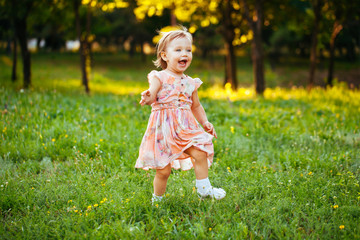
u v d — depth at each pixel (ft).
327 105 27.12
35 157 13.64
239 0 44.06
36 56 136.98
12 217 8.79
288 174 11.39
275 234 7.98
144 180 11.11
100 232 7.95
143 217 8.85
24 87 38.63
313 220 8.49
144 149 9.12
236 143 15.35
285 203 9.20
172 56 9.13
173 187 10.45
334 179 11.00
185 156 9.30
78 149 14.01
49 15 46.39
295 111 24.47
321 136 15.97
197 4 35.47
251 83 80.94
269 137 16.51
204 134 9.04
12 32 49.93
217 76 94.27
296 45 124.98
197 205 9.31
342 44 123.75
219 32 47.16
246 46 48.78
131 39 157.17
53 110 20.84
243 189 10.25
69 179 11.30
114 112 22.29
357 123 19.53
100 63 135.03
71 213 8.91
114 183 10.68
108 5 32.53
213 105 26.61
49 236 8.06
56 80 62.28
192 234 7.84
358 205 9.18
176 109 9.05
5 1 37.93
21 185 10.66
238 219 8.46
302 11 47.78
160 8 31.37
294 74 103.14
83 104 24.43
